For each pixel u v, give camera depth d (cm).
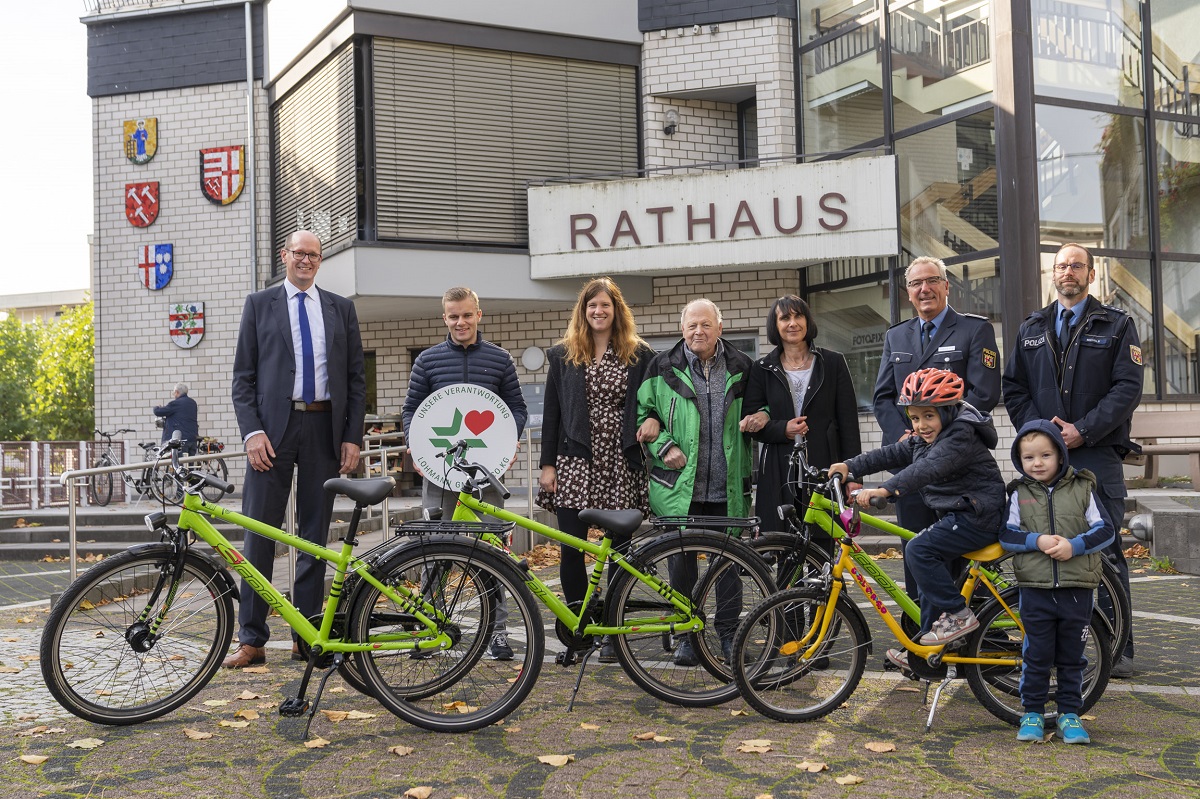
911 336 524
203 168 1540
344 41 1317
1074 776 352
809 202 1287
